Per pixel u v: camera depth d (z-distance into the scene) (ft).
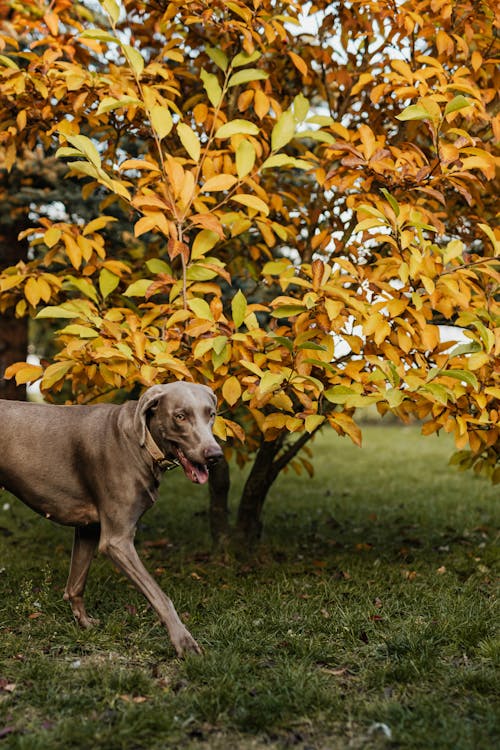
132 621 13.89
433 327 13.96
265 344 14.42
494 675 11.41
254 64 18.24
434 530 23.09
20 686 10.98
